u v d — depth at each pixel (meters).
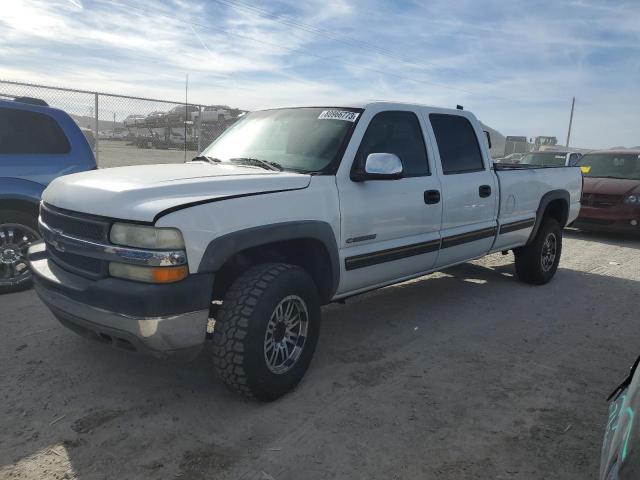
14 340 4.23
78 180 3.44
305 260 3.85
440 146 4.89
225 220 3.08
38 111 5.55
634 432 1.67
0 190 5.19
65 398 3.38
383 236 4.21
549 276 6.62
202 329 3.03
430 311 5.39
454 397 3.57
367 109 4.26
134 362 3.92
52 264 3.41
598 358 4.32
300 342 3.55
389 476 2.72
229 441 2.97
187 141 12.66
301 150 4.08
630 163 11.17
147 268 2.86
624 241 10.31
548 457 2.93
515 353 4.37
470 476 2.75
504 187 5.61
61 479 2.61
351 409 3.36
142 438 2.97
